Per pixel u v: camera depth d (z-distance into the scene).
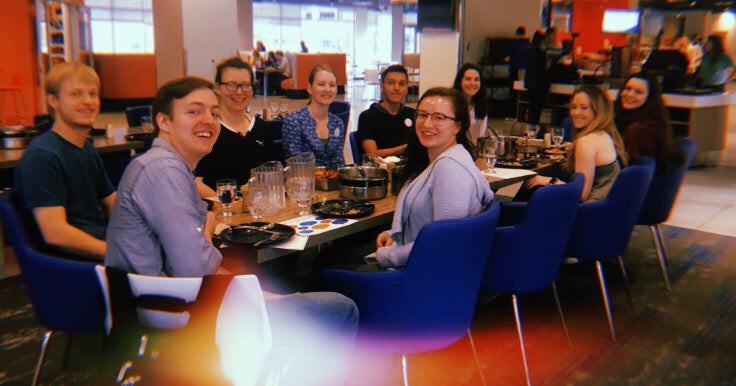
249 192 2.43
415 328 2.01
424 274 1.94
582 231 2.92
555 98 10.45
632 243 4.61
